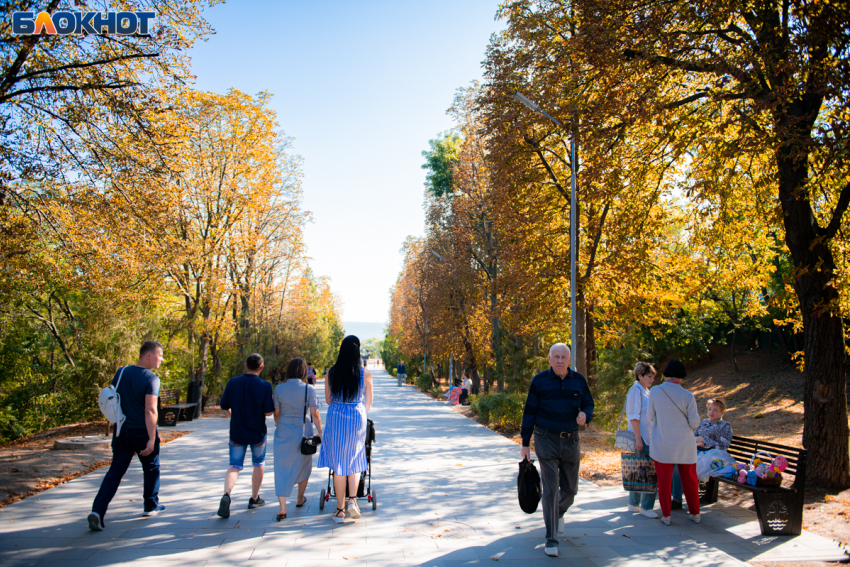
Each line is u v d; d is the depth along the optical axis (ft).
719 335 106.63
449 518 21.16
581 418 17.60
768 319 87.76
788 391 72.23
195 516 20.86
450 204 103.50
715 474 22.67
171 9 34.83
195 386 64.90
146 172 37.24
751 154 31.09
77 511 21.43
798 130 25.71
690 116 35.86
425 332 125.39
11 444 45.11
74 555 16.37
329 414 20.80
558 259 54.95
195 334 63.26
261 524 19.86
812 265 28.96
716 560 16.70
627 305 57.21
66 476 28.30
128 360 55.06
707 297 86.07
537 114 45.44
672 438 20.44
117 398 19.60
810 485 27.66
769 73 27.45
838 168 25.67
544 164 54.39
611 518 21.38
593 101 37.04
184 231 61.41
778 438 48.32
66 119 34.63
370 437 22.25
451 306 98.43
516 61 49.24
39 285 52.21
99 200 37.55
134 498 23.80
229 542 17.76
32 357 79.51
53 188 37.40
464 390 87.97
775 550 17.88
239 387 21.18
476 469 32.17
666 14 30.48
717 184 32.60
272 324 101.50
